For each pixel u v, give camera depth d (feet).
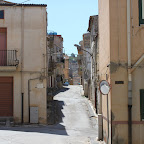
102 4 40.65
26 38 62.18
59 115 71.92
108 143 33.91
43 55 62.18
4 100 61.52
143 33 31.91
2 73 61.36
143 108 31.73
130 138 31.37
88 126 60.08
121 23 32.04
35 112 61.41
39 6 62.54
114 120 31.60
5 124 59.26
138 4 32.07
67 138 45.27
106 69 35.32
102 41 41.01
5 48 62.03
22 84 61.57
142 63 31.76
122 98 31.68
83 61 120.26
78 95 112.98
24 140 42.11
